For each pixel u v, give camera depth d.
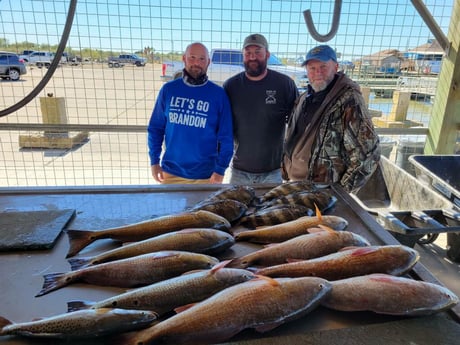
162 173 3.03
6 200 1.97
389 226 2.17
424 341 1.03
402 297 1.11
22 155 4.57
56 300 1.19
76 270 1.32
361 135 2.34
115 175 4.44
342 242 1.43
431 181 2.91
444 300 1.12
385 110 4.07
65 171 4.49
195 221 1.60
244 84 2.92
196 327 1.01
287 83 2.95
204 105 2.80
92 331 0.99
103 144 5.36
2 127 3.22
